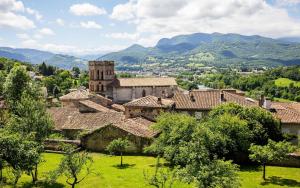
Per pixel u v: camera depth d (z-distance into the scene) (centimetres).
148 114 7731
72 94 10319
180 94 8606
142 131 6394
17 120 4919
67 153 3953
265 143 6025
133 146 6175
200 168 3519
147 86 11544
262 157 4809
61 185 4338
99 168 5197
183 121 5438
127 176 4722
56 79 19662
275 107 7856
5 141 3762
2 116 6681
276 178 4900
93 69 11675
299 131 6981
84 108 8231
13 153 3778
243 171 5325
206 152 3881
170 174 4022
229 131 5653
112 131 6266
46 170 5028
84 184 4391
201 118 7469
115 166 5319
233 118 5766
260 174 5134
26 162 3850
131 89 11494
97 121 7381
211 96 8319
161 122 5694
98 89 11769
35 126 4819
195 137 5081
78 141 6469
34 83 8862
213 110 6681
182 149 3959
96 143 6388
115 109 9900
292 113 7331
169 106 7756
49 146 6500
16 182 4028
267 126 6241
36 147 4212
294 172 5253
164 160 5709
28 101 5041
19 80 8500
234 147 5528
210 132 5228
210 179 3384
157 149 5491
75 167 3884
